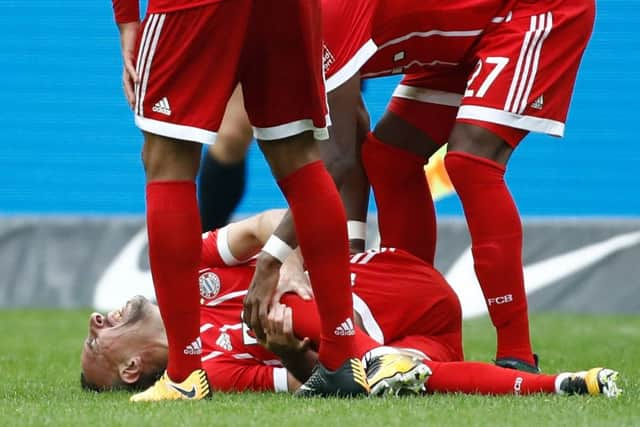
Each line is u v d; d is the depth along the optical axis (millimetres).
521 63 14867
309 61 12203
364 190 16672
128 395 14336
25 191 32969
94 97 33000
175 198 12414
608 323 28625
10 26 33250
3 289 32688
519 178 32531
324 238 12648
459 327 15234
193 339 12656
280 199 31672
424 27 15250
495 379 12922
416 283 14812
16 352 21594
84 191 32969
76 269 32594
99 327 15109
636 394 12914
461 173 14727
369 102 31734
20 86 32938
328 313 12758
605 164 32438
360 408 11586
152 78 12109
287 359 14109
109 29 33312
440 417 10906
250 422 10633
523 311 14789
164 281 12500
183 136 12125
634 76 32500
